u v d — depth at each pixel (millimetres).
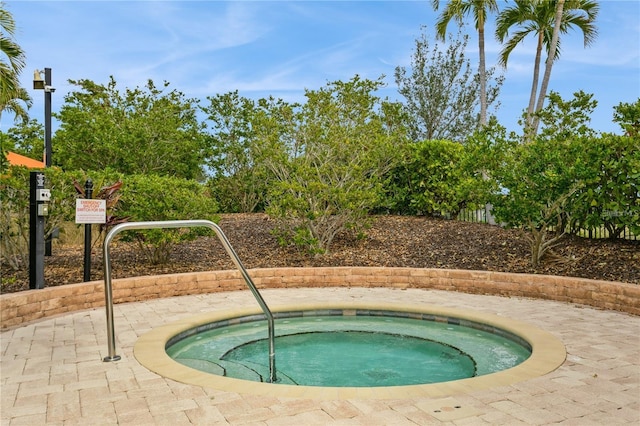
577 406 3363
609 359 4449
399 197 13312
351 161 11383
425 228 11703
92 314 6637
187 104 16766
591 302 7016
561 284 7383
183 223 4578
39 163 11258
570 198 8305
